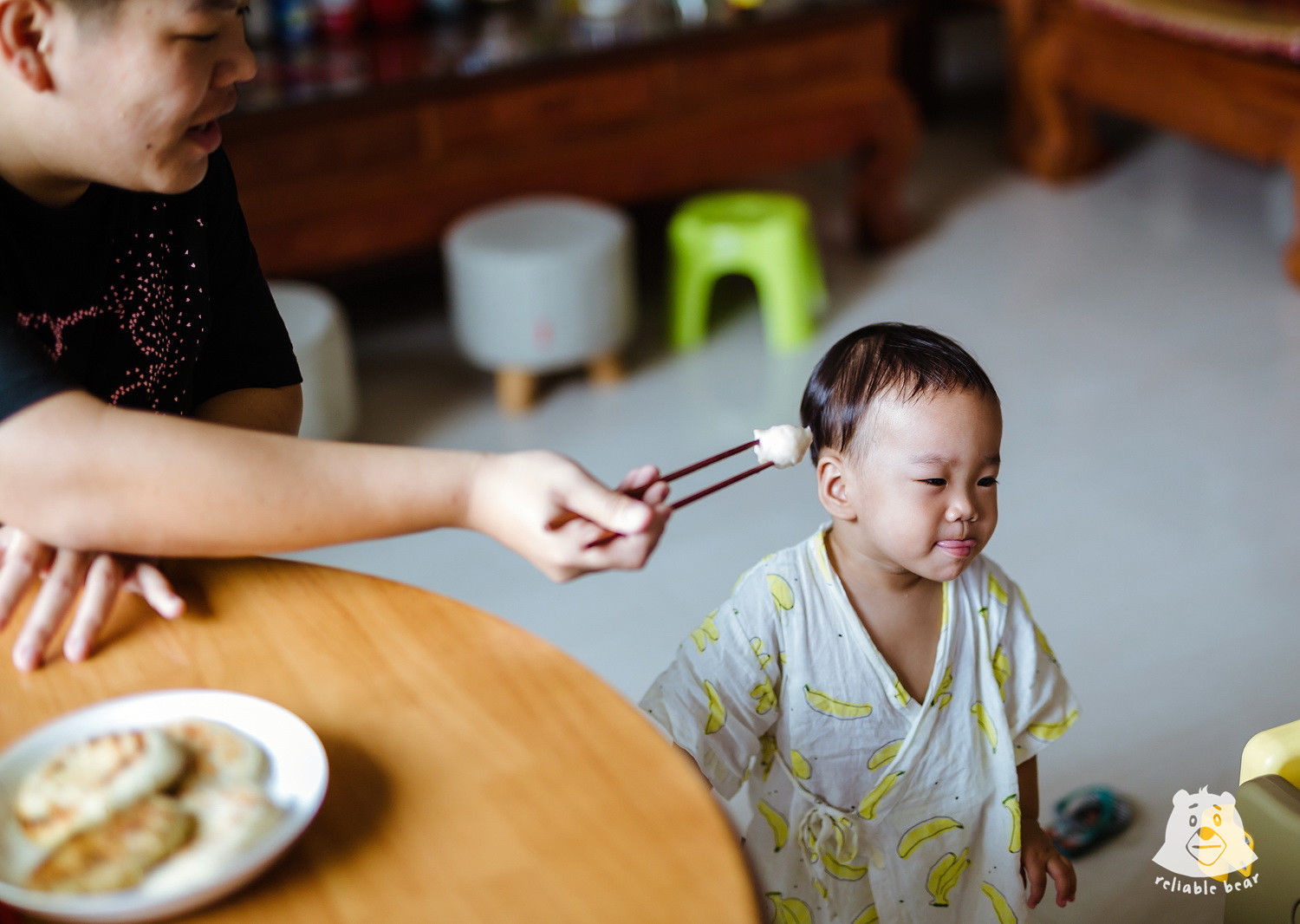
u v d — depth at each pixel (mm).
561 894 664
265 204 2625
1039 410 2664
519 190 2895
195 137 844
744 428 2678
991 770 1142
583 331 2746
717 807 719
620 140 2963
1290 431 2537
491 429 2721
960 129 4277
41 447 754
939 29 4484
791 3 3096
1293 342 2889
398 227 2785
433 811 722
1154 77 3426
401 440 2682
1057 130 3809
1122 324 3012
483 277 2668
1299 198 3105
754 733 1127
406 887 674
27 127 803
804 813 1152
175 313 1016
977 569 1139
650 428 2697
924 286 3273
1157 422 2596
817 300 3225
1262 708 1811
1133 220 3580
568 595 2178
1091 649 1954
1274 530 2229
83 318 942
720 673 1104
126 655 864
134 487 762
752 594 1121
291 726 750
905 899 1173
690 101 3008
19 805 691
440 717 795
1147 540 2217
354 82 2668
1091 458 2482
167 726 739
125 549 805
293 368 1142
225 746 726
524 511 767
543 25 3045
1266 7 3322
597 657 2012
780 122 3148
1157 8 3377
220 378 1120
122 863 651
